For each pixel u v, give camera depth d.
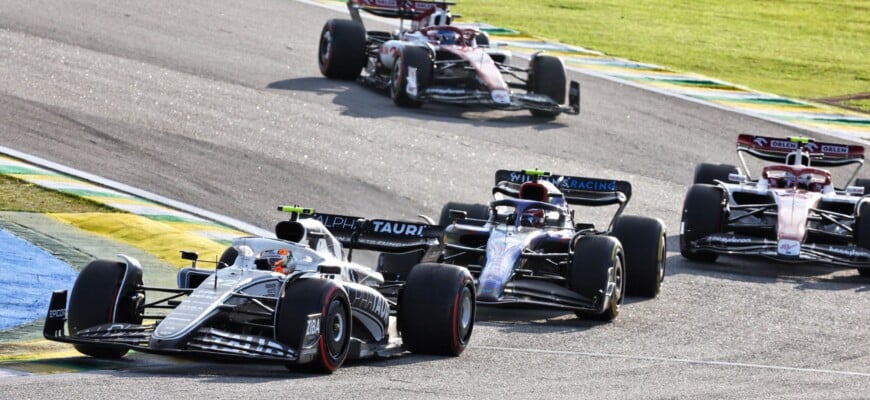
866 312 51.03
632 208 76.44
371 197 71.31
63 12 114.56
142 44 106.56
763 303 52.09
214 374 33.81
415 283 38.53
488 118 96.69
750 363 39.78
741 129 103.69
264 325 33.53
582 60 127.44
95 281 35.44
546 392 33.06
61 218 57.81
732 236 60.62
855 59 148.38
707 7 182.75
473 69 93.56
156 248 54.78
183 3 127.31
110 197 62.91
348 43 101.00
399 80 94.00
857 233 59.88
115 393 29.59
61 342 35.59
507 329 44.84
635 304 50.91
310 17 131.38
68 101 84.06
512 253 46.25
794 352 42.16
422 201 71.88
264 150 78.19
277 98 93.19
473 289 39.75
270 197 68.62
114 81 91.62
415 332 38.16
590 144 92.12
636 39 149.88
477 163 82.06
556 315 48.59
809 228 61.41
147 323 42.75
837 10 185.50
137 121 81.25
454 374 35.44
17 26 105.88
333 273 35.47
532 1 174.88
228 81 97.06
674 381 35.81
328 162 77.44
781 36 161.62
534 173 53.53
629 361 39.16
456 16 101.81
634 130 98.44
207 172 71.94
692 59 139.88
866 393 34.84
